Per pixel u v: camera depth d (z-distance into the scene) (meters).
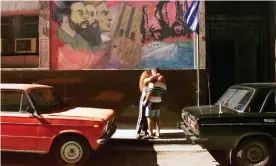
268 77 12.52
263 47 12.74
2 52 11.86
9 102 7.34
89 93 11.09
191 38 10.98
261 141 6.77
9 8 11.48
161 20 11.03
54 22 11.29
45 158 7.98
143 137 9.32
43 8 11.25
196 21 9.77
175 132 9.91
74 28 11.23
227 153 6.97
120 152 8.55
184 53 11.01
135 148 8.91
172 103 10.90
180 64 11.02
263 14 12.73
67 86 11.15
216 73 12.84
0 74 11.34
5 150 7.23
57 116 7.13
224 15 12.74
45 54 11.25
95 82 11.07
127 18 11.11
